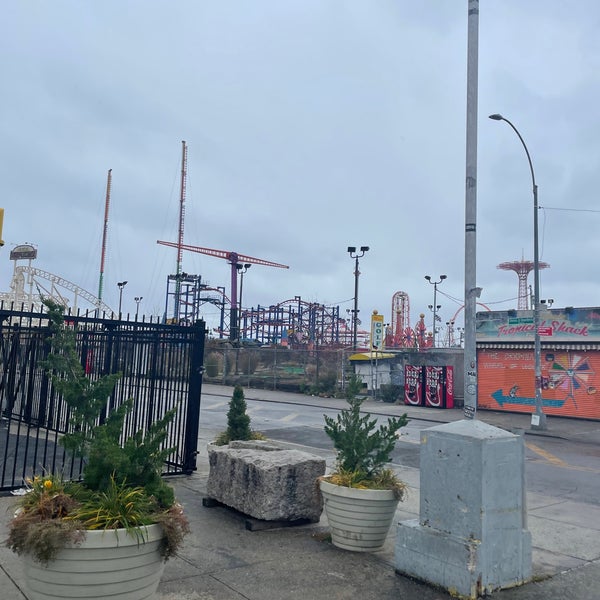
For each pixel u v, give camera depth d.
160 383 9.45
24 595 4.43
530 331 25.83
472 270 7.25
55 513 3.62
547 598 4.93
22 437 11.64
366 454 6.30
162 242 79.88
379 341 34.94
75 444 4.14
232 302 75.19
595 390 23.66
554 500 9.36
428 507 5.27
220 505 7.39
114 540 3.47
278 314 76.62
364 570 5.40
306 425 19.14
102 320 8.84
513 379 26.14
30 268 40.50
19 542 3.45
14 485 7.59
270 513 6.40
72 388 4.31
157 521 3.68
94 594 3.49
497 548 5.02
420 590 4.99
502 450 5.12
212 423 18.59
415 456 13.07
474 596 4.79
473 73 7.77
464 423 5.33
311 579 5.13
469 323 7.09
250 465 6.68
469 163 7.54
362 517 5.85
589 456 14.95
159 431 4.29
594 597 5.02
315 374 35.50
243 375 38.41
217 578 5.06
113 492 3.76
